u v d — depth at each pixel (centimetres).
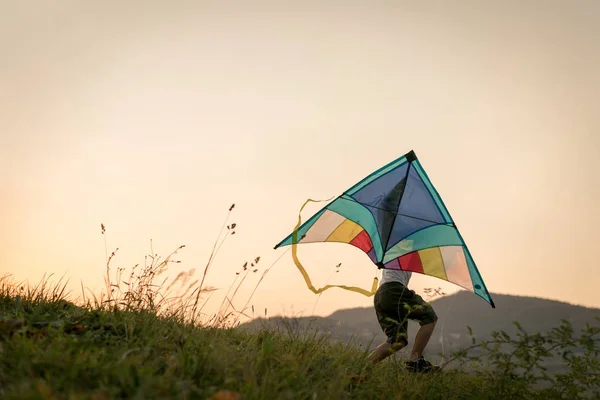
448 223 528
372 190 540
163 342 359
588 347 363
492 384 395
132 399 248
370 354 475
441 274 543
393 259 537
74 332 365
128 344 346
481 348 394
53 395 236
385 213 543
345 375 369
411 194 538
